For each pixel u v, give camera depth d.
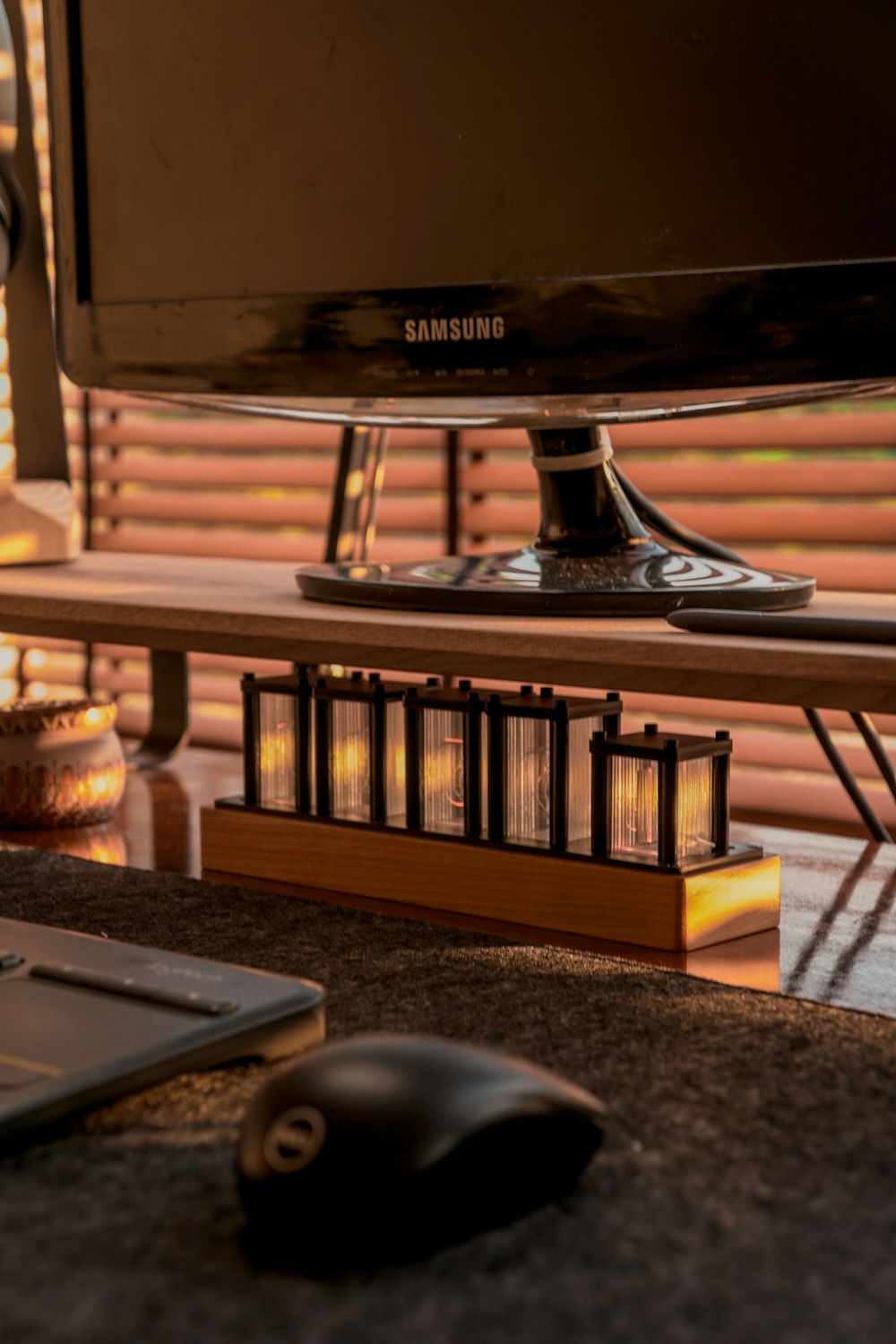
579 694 1.86
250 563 1.40
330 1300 0.44
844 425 1.75
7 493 1.32
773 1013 0.70
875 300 0.87
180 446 2.37
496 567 1.04
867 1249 0.47
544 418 1.04
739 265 0.91
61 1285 0.45
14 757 1.20
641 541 1.08
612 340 0.95
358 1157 0.46
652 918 0.86
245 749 1.06
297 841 1.02
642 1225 0.49
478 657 0.85
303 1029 0.65
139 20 1.12
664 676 0.79
